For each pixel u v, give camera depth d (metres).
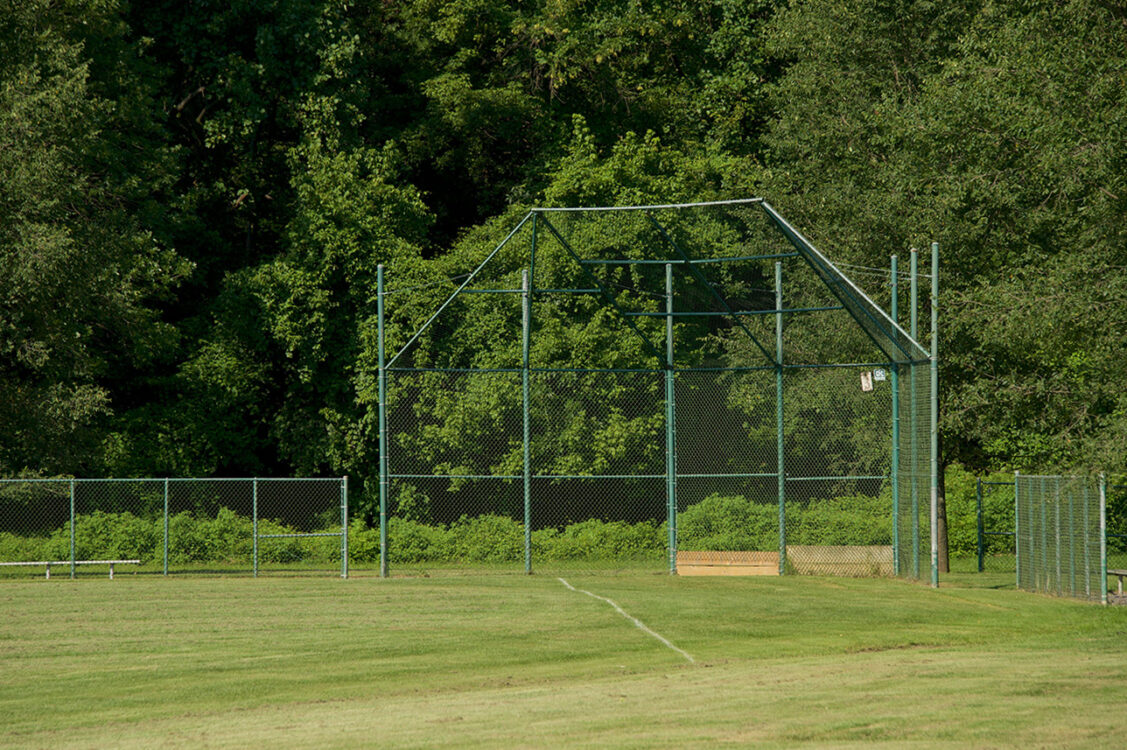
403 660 23.72
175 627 27.98
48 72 50.94
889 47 50.69
